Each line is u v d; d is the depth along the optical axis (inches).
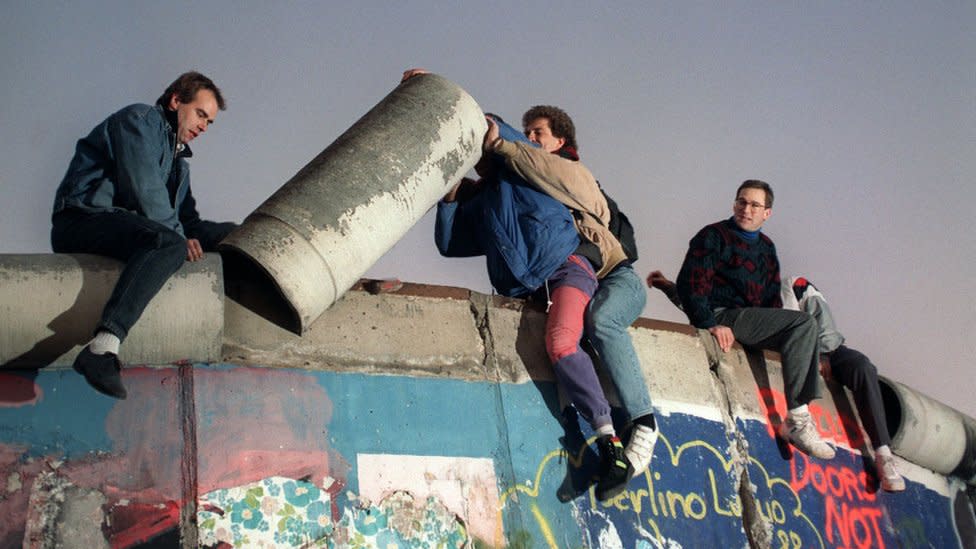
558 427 217.5
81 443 169.6
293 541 178.9
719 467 240.4
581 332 218.5
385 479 191.5
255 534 176.2
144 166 184.7
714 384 249.6
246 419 182.7
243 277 191.9
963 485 301.6
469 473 201.2
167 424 176.2
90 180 184.9
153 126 188.9
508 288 224.7
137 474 171.2
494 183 227.0
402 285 210.4
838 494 262.4
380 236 195.5
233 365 185.6
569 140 236.1
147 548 167.8
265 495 179.3
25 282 169.9
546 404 217.8
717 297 261.9
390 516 189.5
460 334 213.0
